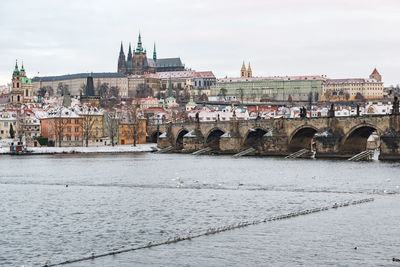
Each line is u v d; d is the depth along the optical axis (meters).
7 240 113.69
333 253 104.38
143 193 169.12
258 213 136.25
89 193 170.50
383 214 132.75
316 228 120.38
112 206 147.62
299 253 104.25
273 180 195.62
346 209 139.12
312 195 161.88
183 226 123.69
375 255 103.12
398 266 97.88
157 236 115.69
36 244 110.94
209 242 110.75
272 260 100.88
